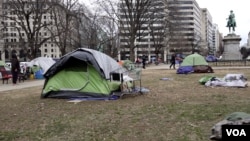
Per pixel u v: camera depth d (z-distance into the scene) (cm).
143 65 4334
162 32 6912
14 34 8700
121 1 4775
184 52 10925
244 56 7306
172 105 1114
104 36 6444
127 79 1432
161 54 10144
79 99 1327
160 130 783
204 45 13562
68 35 4631
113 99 1299
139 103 1182
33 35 3969
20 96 1510
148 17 4850
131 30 4669
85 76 1361
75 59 1364
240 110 980
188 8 13175
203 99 1230
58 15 4400
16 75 2214
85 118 945
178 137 717
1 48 7712
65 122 900
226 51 5122
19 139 748
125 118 929
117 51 6950
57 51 13262
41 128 845
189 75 2625
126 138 726
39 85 2105
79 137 744
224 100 1188
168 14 5597
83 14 4441
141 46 11812
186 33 12562
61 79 1393
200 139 694
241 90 1479
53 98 1385
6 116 1019
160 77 2456
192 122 849
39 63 2850
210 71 2930
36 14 3922
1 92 1712
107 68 1396
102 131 790
